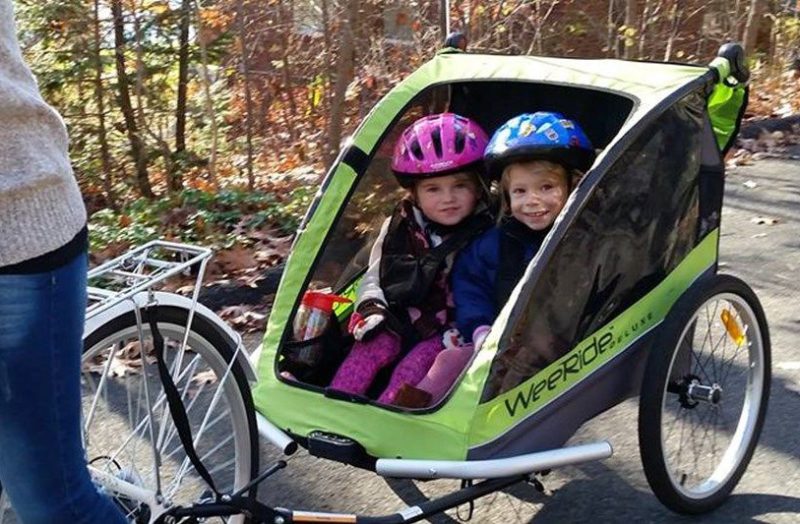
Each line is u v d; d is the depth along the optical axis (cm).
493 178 333
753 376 332
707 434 359
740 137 842
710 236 323
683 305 305
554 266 276
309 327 323
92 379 296
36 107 187
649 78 315
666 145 300
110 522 214
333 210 340
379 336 323
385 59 841
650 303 309
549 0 896
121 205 850
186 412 269
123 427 311
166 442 266
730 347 401
